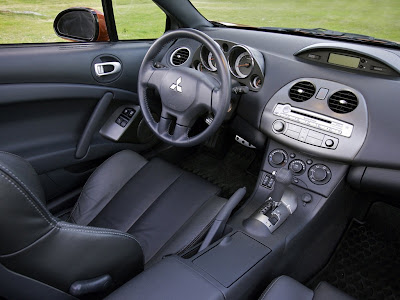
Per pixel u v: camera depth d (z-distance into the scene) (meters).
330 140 1.35
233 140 2.29
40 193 0.68
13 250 0.61
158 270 0.91
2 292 0.69
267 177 1.53
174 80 1.35
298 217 1.38
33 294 0.70
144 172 1.50
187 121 1.38
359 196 1.75
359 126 1.32
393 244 1.72
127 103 1.92
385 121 1.29
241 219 1.36
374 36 1.62
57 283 0.71
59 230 0.66
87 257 0.73
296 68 1.53
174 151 2.22
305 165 1.46
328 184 1.41
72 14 1.69
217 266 1.00
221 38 1.83
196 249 1.17
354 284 1.56
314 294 0.97
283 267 1.32
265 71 1.58
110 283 0.83
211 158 2.33
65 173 1.69
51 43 1.64
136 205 1.38
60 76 1.57
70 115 1.67
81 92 1.66
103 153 1.84
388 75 1.34
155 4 1.83
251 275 1.03
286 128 1.47
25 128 1.53
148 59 1.44
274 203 1.37
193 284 0.88
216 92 1.28
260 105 1.57
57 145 1.65
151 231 1.29
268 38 1.69
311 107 1.43
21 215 0.60
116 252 0.80
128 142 1.94
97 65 1.71
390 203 1.74
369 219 1.80
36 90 1.49
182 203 1.37
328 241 1.67
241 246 1.15
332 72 1.44
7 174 0.59
